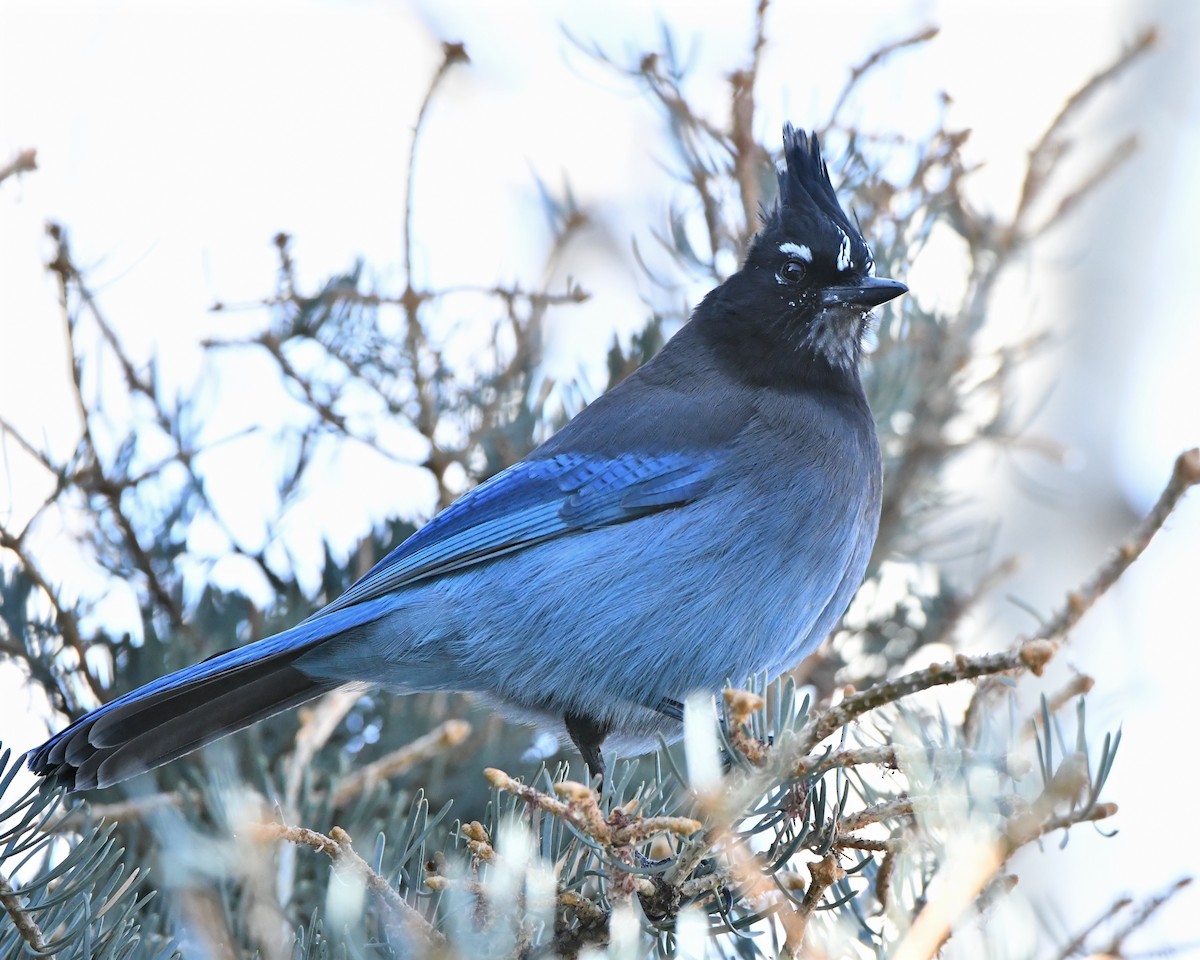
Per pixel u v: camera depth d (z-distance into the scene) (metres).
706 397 10.72
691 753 5.97
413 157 10.55
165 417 10.95
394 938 6.20
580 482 10.27
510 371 11.29
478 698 10.41
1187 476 6.67
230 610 10.86
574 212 12.15
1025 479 14.70
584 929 6.99
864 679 11.14
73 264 10.49
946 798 5.70
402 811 10.02
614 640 10.05
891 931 7.00
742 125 11.36
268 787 8.90
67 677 10.22
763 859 7.04
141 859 9.23
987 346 11.98
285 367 10.93
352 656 10.07
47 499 10.38
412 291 10.73
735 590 10.15
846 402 10.86
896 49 11.58
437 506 11.27
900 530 11.50
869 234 11.81
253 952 6.98
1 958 6.80
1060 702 6.67
